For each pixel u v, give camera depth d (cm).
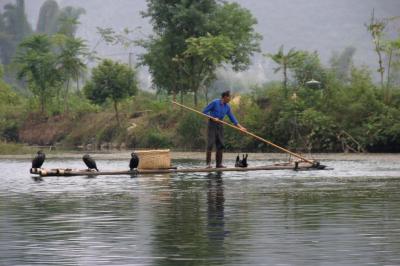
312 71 5878
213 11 6819
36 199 1911
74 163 4084
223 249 1163
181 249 1166
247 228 1367
